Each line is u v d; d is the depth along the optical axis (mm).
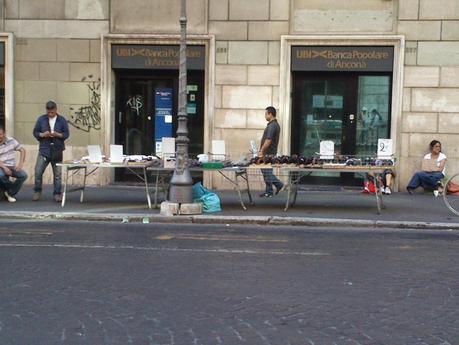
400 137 13734
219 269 6727
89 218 10406
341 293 5820
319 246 8227
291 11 13875
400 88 13625
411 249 8078
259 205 11820
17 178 11914
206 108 14195
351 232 9500
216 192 13805
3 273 6430
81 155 14586
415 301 5582
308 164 10938
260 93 14047
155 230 9445
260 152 12234
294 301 5535
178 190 10547
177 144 10609
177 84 14781
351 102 14258
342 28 13805
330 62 13867
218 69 14109
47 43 14461
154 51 14312
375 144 14242
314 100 14430
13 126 14594
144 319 4988
